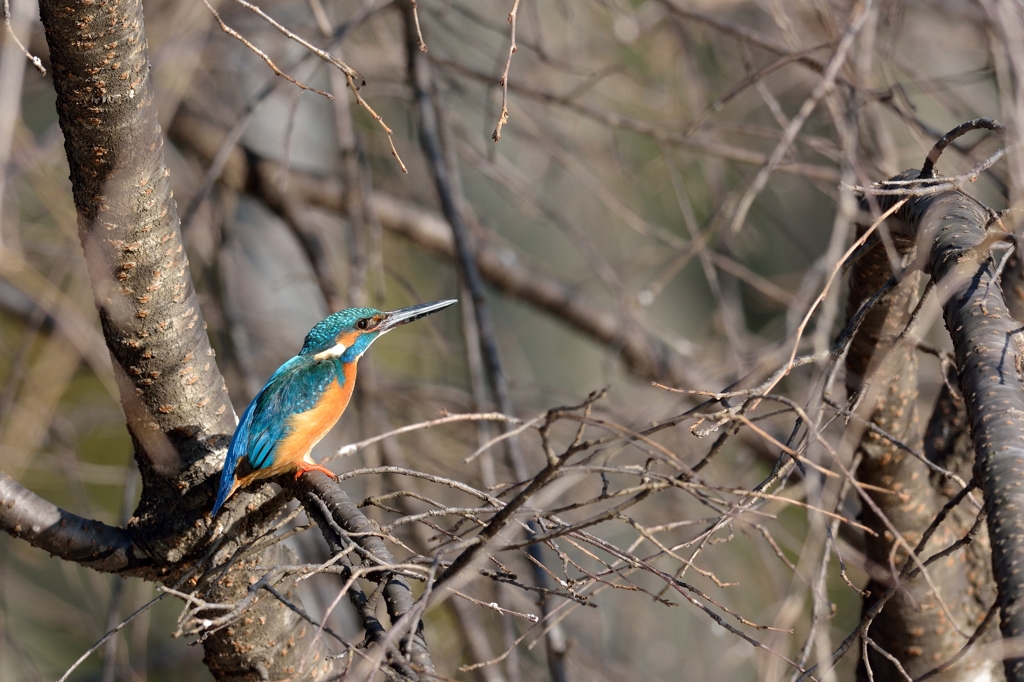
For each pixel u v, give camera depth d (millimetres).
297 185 14273
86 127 5820
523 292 14898
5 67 7562
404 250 16562
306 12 15234
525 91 11742
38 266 13461
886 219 6270
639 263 14922
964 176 5191
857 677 7637
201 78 15078
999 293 4996
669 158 11055
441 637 13070
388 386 13508
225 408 6832
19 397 12484
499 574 5125
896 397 7082
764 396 4672
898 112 8805
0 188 7590
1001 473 4211
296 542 11930
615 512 4641
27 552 13281
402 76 13906
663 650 13000
